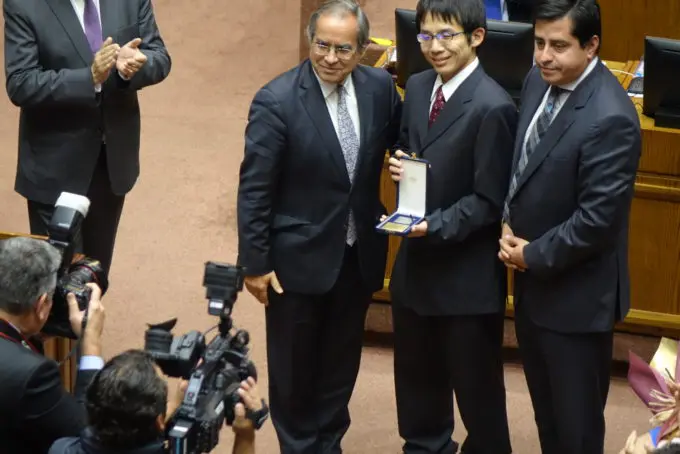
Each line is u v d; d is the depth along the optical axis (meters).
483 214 8.80
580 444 9.02
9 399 6.91
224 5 20.16
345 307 9.69
